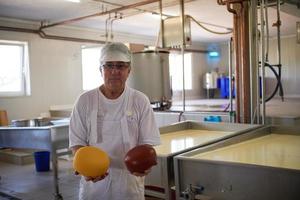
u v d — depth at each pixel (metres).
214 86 10.69
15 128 3.77
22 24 6.45
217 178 1.58
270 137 2.59
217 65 11.13
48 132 3.51
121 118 1.57
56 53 6.91
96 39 7.66
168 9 5.96
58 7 5.64
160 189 2.04
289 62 9.65
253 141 2.41
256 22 3.45
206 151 2.01
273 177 1.41
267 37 3.31
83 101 1.60
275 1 3.94
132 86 4.73
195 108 5.12
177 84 9.80
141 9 5.84
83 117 1.60
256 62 3.45
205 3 5.59
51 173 4.79
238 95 3.70
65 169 4.98
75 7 5.66
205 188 1.63
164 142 2.56
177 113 4.18
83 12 6.04
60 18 6.50
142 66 4.66
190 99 9.94
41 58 6.68
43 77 6.72
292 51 9.57
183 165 1.71
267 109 4.42
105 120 1.58
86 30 7.46
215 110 4.37
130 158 1.39
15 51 6.40
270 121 3.65
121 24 7.26
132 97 1.60
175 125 3.13
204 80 10.84
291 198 1.37
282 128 2.71
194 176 1.67
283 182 1.38
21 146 3.77
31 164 5.39
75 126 1.60
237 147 2.18
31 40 6.53
